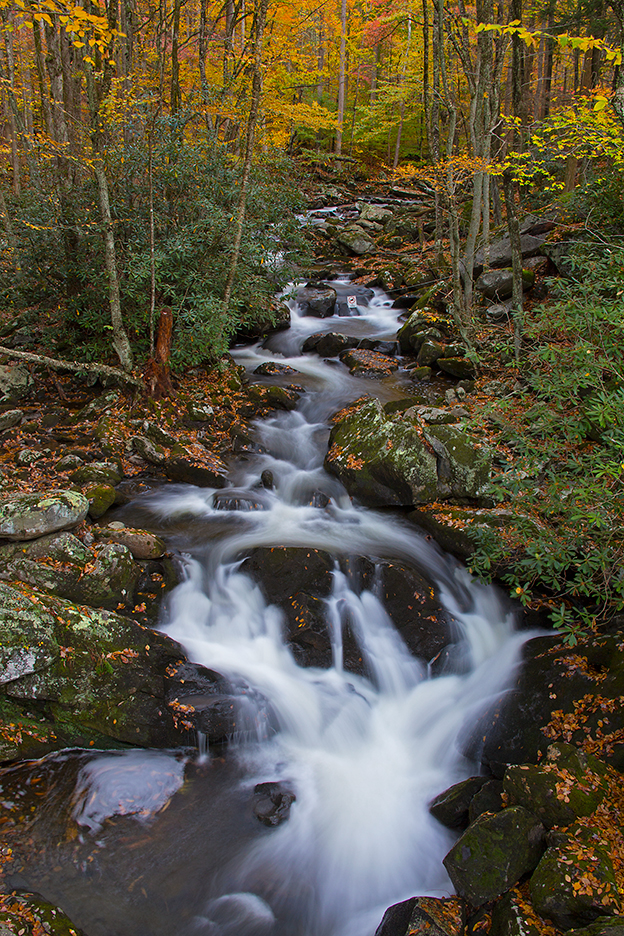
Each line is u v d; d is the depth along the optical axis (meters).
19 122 12.22
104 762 4.49
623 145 7.41
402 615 5.54
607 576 4.68
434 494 6.57
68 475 7.02
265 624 5.61
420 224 17.19
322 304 13.18
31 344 9.94
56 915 3.26
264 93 13.72
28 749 4.39
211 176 9.39
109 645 4.78
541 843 3.33
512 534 5.37
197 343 8.97
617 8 6.71
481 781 4.08
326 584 5.72
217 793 4.35
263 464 7.98
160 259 8.27
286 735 4.89
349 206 21.88
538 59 18.70
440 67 9.48
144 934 3.36
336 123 23.81
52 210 9.18
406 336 11.00
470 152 10.89
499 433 6.64
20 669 4.38
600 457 4.68
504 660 5.19
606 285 5.66
